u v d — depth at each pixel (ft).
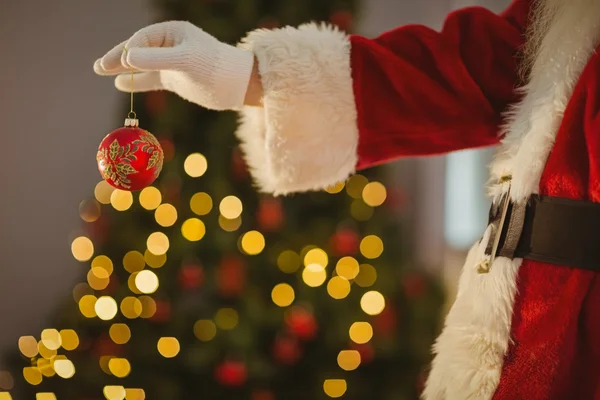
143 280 8.25
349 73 4.27
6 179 10.69
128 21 10.71
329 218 8.48
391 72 4.27
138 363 8.30
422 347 8.60
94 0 10.66
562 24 4.03
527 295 3.95
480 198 11.44
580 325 3.84
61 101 10.72
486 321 4.02
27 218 10.77
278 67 4.24
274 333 8.27
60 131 10.74
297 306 8.17
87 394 8.34
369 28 11.28
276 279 8.24
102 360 8.36
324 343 8.26
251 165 4.51
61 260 10.84
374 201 8.64
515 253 4.00
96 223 9.09
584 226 3.85
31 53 10.63
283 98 4.23
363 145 4.31
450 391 4.05
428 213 11.46
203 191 8.33
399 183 11.48
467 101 4.25
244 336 7.87
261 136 4.44
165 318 8.33
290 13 7.89
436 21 11.30
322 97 4.25
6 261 10.74
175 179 8.32
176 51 4.10
